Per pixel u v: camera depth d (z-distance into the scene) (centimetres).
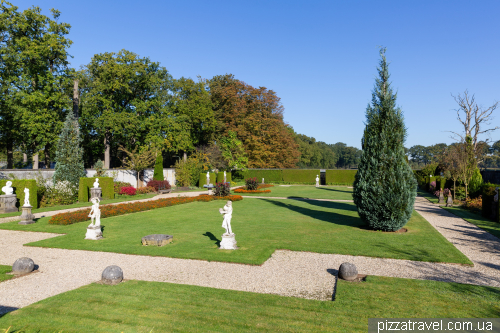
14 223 1620
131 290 736
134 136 4362
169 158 5828
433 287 757
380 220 1400
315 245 1183
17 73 3256
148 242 1186
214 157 4912
